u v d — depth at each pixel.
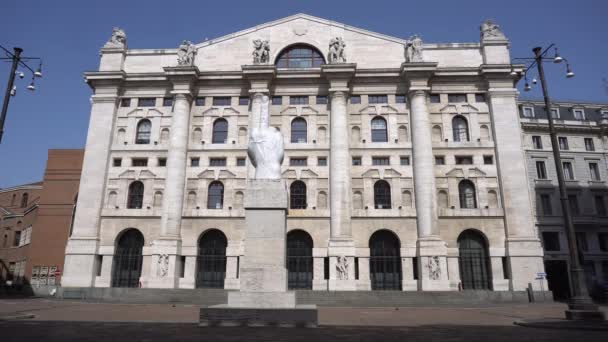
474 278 40.75
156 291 36.91
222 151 44.16
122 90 46.53
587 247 49.03
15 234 60.72
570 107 55.28
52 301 33.59
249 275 15.70
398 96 45.38
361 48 46.91
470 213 41.28
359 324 17.53
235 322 14.76
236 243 41.44
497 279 39.69
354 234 41.19
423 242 39.69
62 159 51.12
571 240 19.34
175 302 34.62
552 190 50.28
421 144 42.31
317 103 45.41
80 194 43.00
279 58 47.91
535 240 39.78
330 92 44.25
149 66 47.53
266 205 16.28
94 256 41.19
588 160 52.38
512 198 41.16
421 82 43.84
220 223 42.00
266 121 18.05
